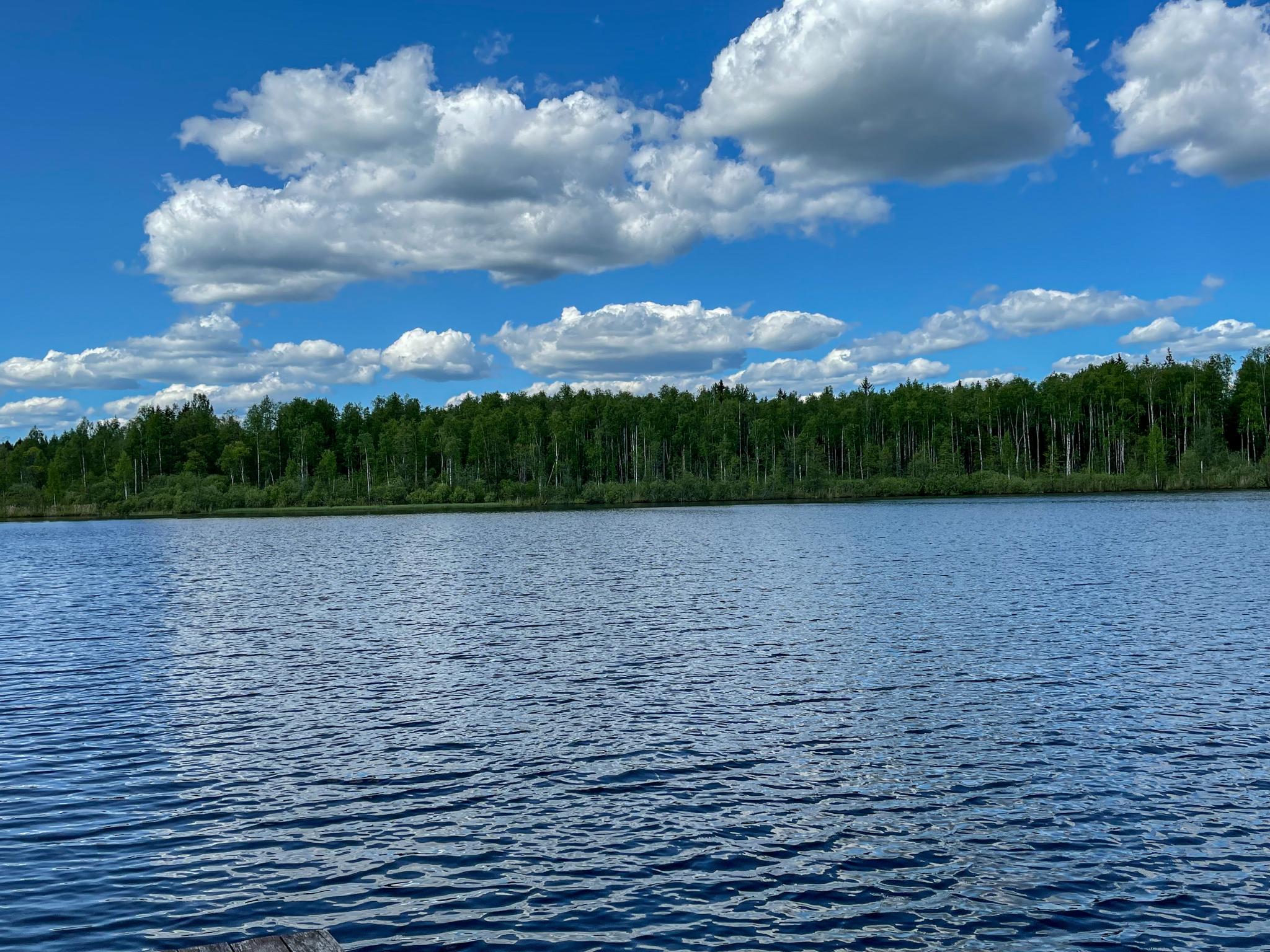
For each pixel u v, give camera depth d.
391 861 15.45
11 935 13.05
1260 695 24.84
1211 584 46.81
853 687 26.59
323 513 180.38
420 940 12.90
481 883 14.60
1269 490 162.00
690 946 12.69
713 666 29.73
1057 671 28.00
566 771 19.72
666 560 67.25
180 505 179.25
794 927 13.19
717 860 15.34
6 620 42.97
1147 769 19.27
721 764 20.00
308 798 18.38
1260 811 16.94
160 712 25.20
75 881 14.77
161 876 14.95
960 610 40.16
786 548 75.00
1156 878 14.46
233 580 60.19
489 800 18.11
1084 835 16.05
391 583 57.00
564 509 172.12
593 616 40.94
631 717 23.81
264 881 14.75
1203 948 12.48
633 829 16.62
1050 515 111.75
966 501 160.12
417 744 21.84
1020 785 18.47
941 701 24.84
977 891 14.16
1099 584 47.94
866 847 15.74
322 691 27.34
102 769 20.28
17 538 115.88
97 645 35.91
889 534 87.31
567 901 13.98
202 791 18.84
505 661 31.23
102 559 79.75
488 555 75.88
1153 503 133.00
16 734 23.06
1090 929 13.02
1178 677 26.92
